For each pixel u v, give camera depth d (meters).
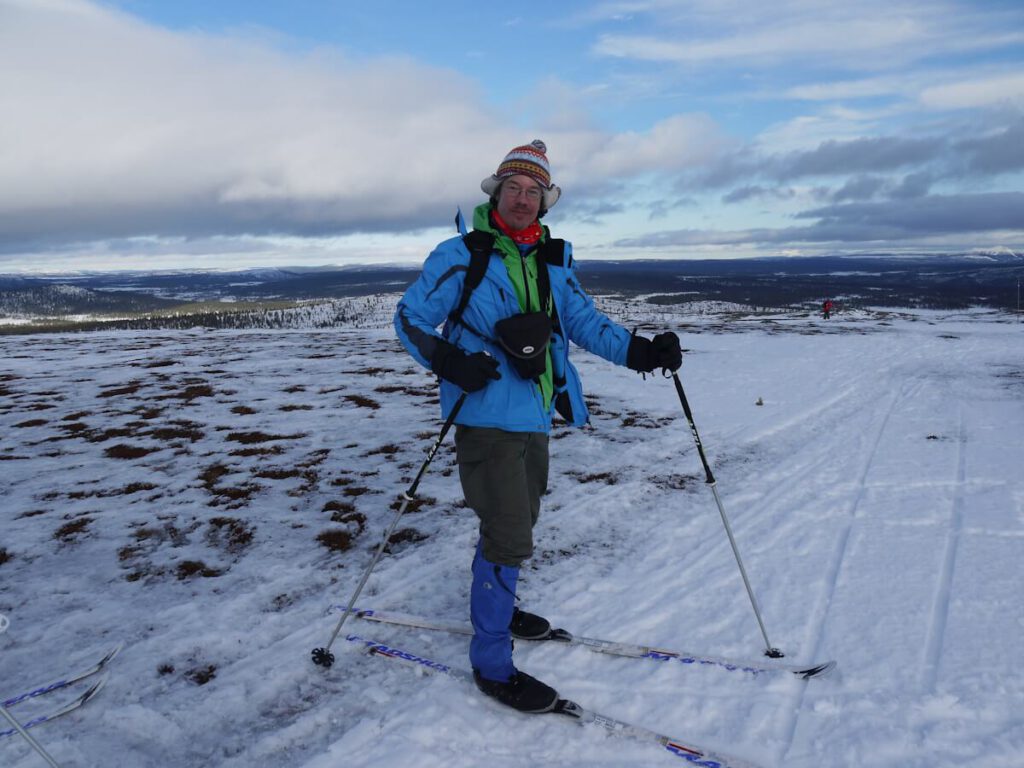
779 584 3.07
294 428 6.64
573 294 2.45
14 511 4.18
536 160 2.16
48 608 2.90
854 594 2.94
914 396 8.31
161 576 3.23
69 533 3.80
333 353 14.03
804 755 1.93
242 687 2.31
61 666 2.45
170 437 6.27
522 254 2.27
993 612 2.72
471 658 2.20
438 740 2.01
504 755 1.95
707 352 13.88
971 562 3.23
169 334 21.28
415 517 4.05
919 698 2.16
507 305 2.23
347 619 2.79
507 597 2.17
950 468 4.90
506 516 2.18
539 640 2.58
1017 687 2.21
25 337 20.91
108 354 14.37
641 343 2.46
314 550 3.55
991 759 1.88
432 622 2.71
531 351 2.13
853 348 14.35
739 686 2.27
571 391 2.42
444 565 3.35
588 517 4.06
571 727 2.06
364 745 1.98
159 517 4.05
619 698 2.22
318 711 2.17
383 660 2.47
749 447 5.85
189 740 2.05
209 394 8.76
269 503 4.32
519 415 2.20
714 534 3.76
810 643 2.55
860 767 1.87
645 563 3.38
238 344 16.78
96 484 4.76
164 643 2.59
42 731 2.06
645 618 2.78
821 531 3.74
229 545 3.62
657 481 4.83
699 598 2.96
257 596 3.01
